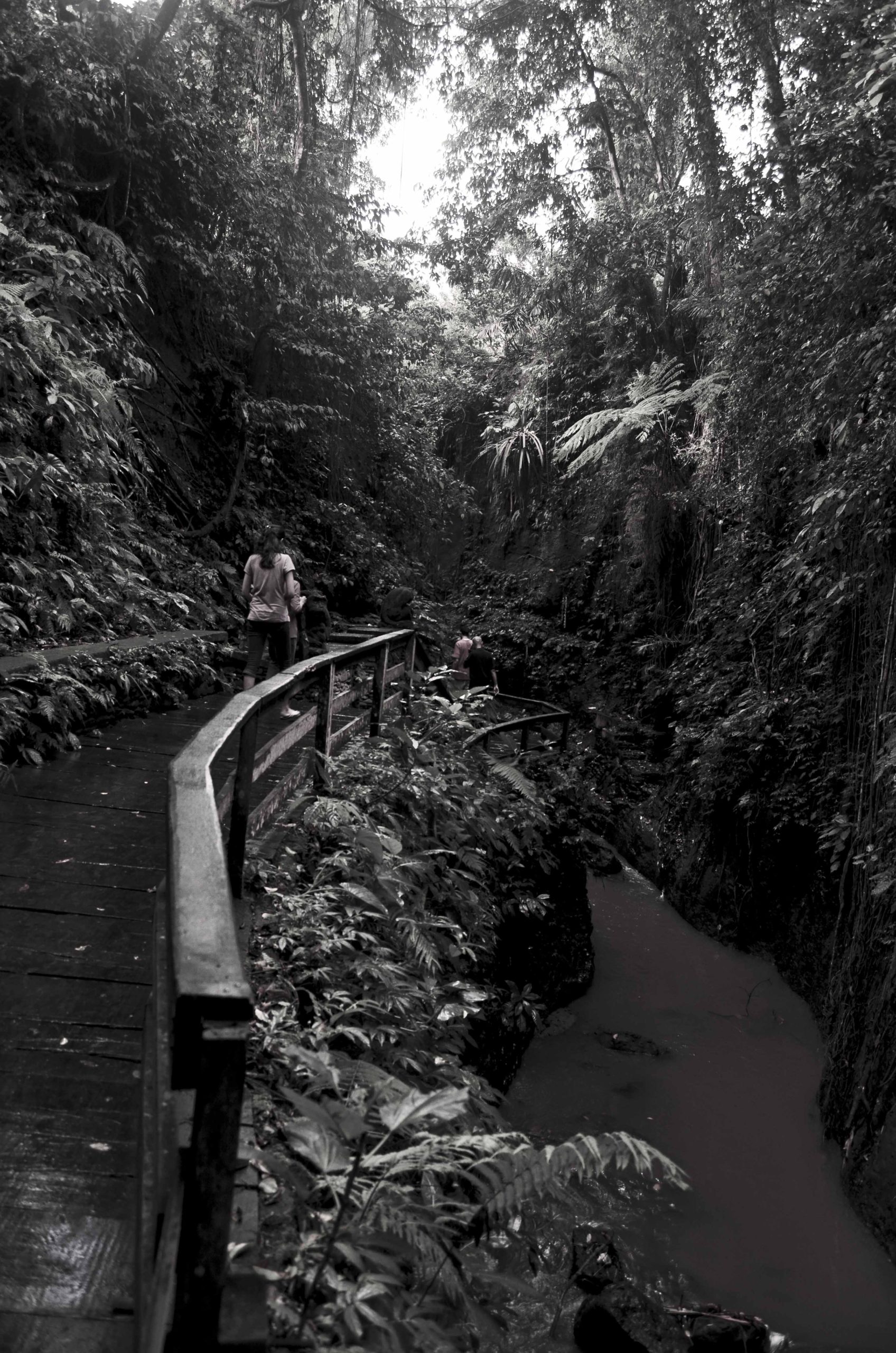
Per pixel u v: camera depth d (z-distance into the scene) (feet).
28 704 20.75
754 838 38.14
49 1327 6.20
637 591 60.23
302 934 12.46
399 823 19.65
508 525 73.82
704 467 51.70
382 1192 7.63
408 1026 12.77
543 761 36.27
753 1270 20.68
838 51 31.86
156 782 19.52
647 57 54.70
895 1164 21.93
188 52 42.45
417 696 30.86
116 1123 8.55
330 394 53.72
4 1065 9.23
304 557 50.06
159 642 29.48
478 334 79.00
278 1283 6.68
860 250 27.02
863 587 29.09
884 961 24.76
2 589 24.72
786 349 33.55
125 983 11.11
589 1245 18.97
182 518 43.14
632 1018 32.07
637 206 60.54
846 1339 18.70
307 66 54.29
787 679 38.22
